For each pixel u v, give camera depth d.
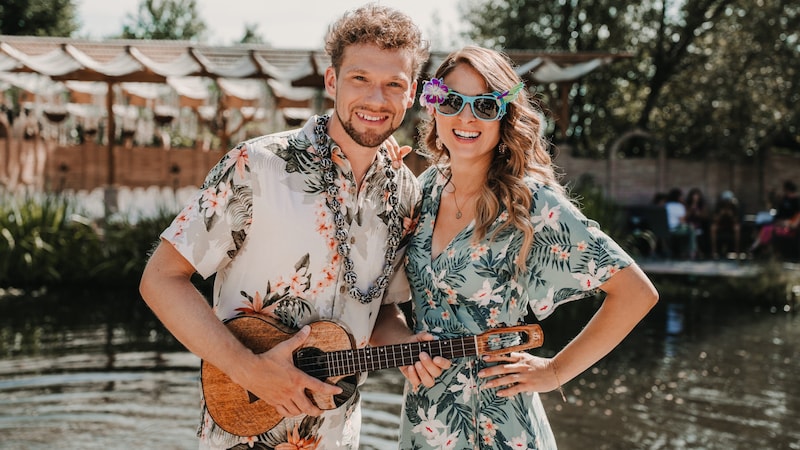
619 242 12.21
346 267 2.46
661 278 11.20
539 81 12.20
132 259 10.80
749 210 16.44
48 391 5.61
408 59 2.44
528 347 2.42
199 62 11.80
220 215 2.37
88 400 5.41
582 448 4.66
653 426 5.08
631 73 19.27
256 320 2.41
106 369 6.23
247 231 2.41
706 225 13.91
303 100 15.55
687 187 16.14
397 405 5.47
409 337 2.59
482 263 2.54
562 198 2.54
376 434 4.84
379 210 2.55
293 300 2.45
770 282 10.15
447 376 2.57
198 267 2.37
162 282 2.35
